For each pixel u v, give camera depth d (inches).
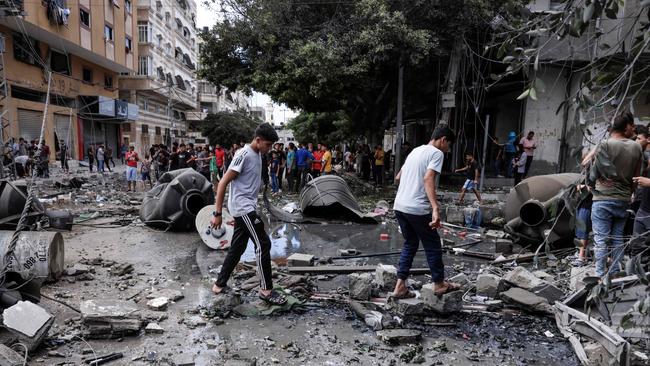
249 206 169.6
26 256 182.2
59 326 152.8
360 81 561.9
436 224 156.4
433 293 168.9
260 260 172.4
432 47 531.5
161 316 163.0
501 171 708.7
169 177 377.4
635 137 203.0
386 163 855.1
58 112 979.3
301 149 625.3
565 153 607.5
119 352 136.3
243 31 591.5
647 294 89.1
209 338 148.6
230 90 657.6
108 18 1138.7
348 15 580.7
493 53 558.3
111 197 536.1
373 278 212.1
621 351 119.6
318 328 158.9
